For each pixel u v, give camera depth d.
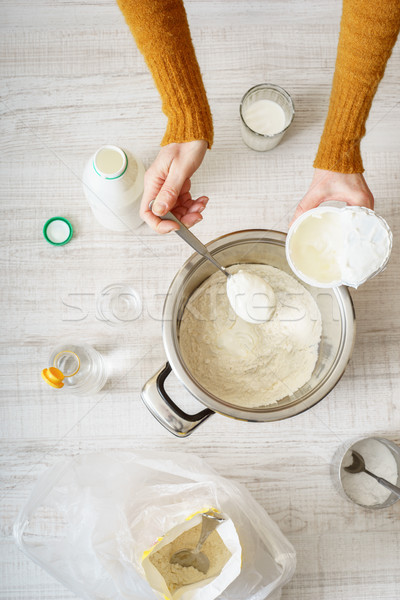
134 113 1.00
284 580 0.88
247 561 0.88
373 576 0.94
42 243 0.99
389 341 0.97
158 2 0.76
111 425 0.96
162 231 0.82
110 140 1.00
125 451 0.95
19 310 0.98
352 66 0.78
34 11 1.01
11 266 0.98
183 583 0.85
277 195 0.98
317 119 1.00
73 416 0.96
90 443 0.96
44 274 0.98
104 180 0.83
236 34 1.01
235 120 1.00
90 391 0.95
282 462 0.96
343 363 0.80
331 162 0.83
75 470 0.92
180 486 0.89
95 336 0.98
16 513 0.95
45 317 0.98
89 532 0.89
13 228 0.99
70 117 1.00
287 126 0.93
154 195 0.86
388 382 0.97
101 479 0.92
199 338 0.90
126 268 0.98
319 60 1.01
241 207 0.98
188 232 0.82
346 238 0.76
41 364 0.97
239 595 0.88
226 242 0.82
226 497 0.89
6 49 1.01
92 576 0.88
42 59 1.01
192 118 0.83
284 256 0.88
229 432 0.96
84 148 1.00
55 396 0.97
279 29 1.01
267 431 0.96
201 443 0.96
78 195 0.99
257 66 1.01
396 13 0.73
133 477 0.92
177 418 0.82
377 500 0.92
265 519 0.90
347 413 0.96
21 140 1.00
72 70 1.01
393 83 1.00
